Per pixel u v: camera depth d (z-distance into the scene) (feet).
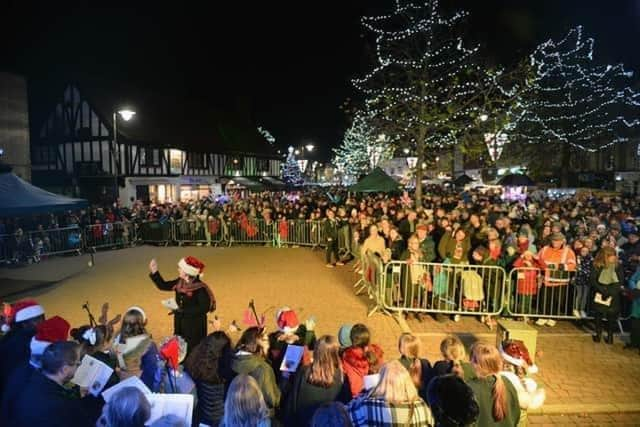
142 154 104.06
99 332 14.39
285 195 115.34
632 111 93.56
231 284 37.91
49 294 35.32
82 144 99.66
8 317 15.85
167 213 67.21
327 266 45.80
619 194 81.82
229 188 130.52
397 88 53.57
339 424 9.32
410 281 28.48
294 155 220.23
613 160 116.78
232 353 13.62
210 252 55.67
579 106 88.48
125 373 13.37
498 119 51.62
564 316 27.68
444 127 54.49
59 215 60.64
